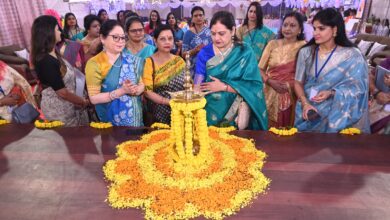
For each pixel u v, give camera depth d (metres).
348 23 7.05
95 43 2.91
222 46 1.79
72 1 6.08
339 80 1.85
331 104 1.85
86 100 2.18
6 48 5.19
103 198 1.10
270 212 1.01
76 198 1.10
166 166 1.29
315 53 1.94
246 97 1.86
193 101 1.24
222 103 1.90
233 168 1.27
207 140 1.30
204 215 1.00
